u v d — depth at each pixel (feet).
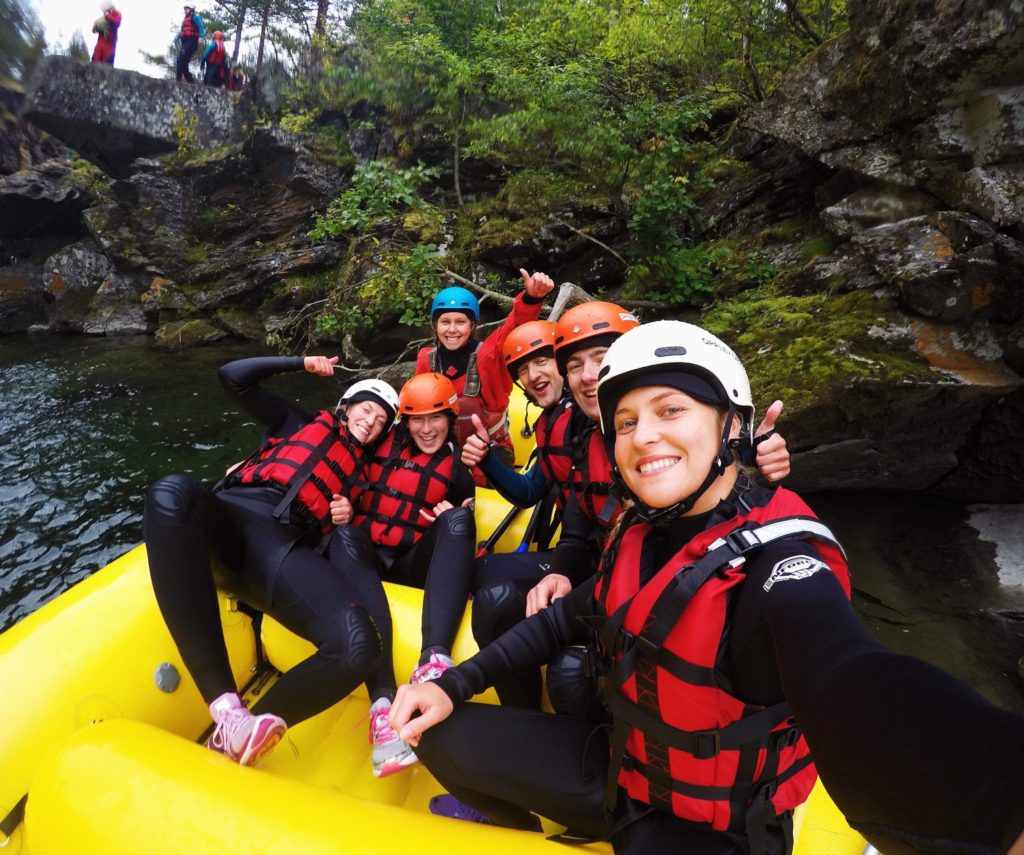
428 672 4.65
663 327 2.94
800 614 2.26
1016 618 9.09
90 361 28.50
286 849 3.20
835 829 3.81
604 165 20.75
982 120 10.82
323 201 35.68
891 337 11.57
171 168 38.09
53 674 4.62
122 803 3.49
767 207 18.47
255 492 5.72
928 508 12.69
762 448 3.97
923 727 1.59
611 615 2.95
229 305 35.14
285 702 4.70
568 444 5.76
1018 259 10.27
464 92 24.21
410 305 19.76
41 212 41.34
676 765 2.82
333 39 38.70
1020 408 11.12
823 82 14.25
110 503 14.08
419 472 6.64
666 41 21.47
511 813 3.88
